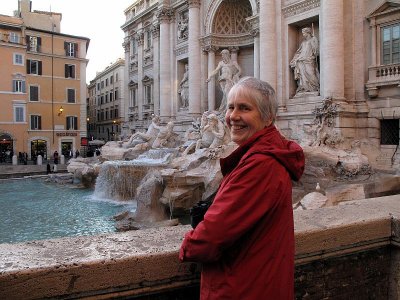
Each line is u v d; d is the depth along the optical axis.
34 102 55.78
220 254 2.36
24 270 2.65
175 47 41.19
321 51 24.05
